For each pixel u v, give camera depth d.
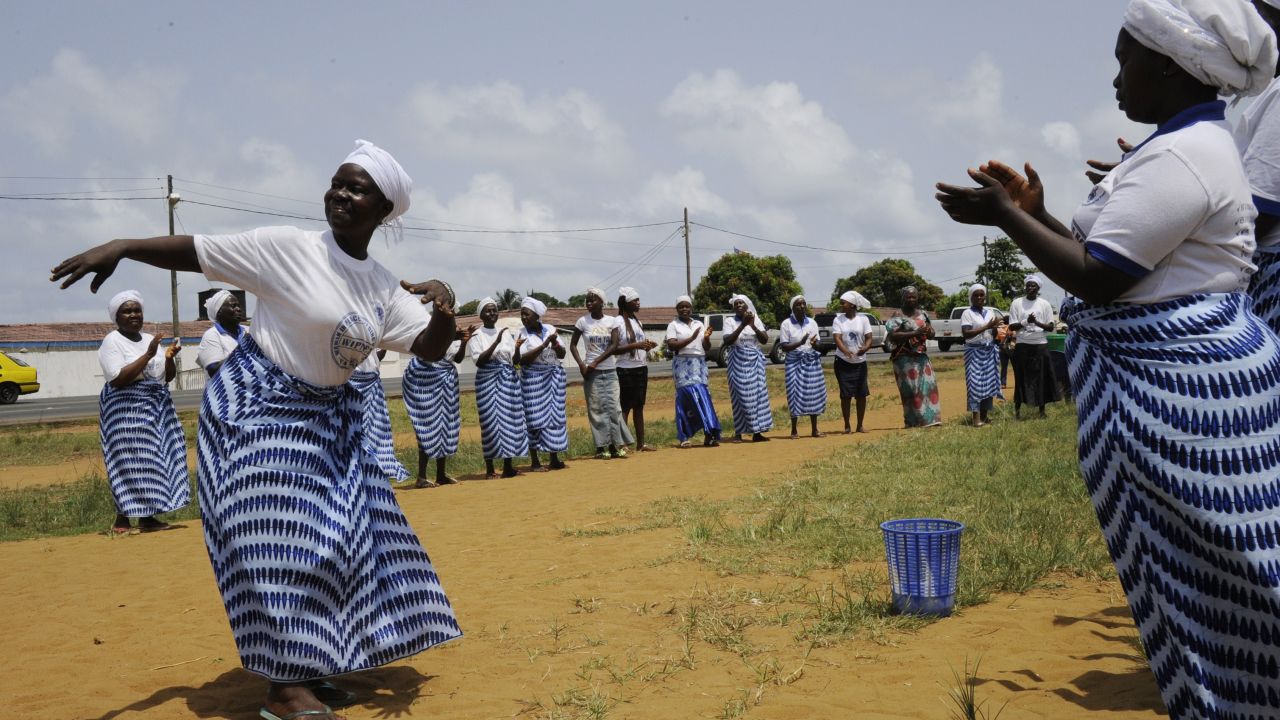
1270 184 3.09
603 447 13.81
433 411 11.73
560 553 7.10
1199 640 2.59
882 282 65.00
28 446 19.86
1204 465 2.54
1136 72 2.77
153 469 9.18
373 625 4.06
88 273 3.71
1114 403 2.66
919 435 13.02
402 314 4.22
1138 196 2.57
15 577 7.31
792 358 14.92
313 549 3.91
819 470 10.17
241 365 4.03
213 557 3.98
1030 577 5.48
